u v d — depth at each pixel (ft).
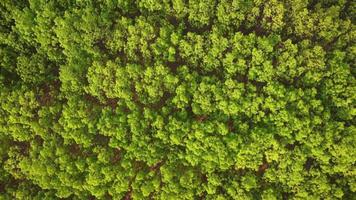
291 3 149.89
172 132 149.48
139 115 151.33
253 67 148.36
